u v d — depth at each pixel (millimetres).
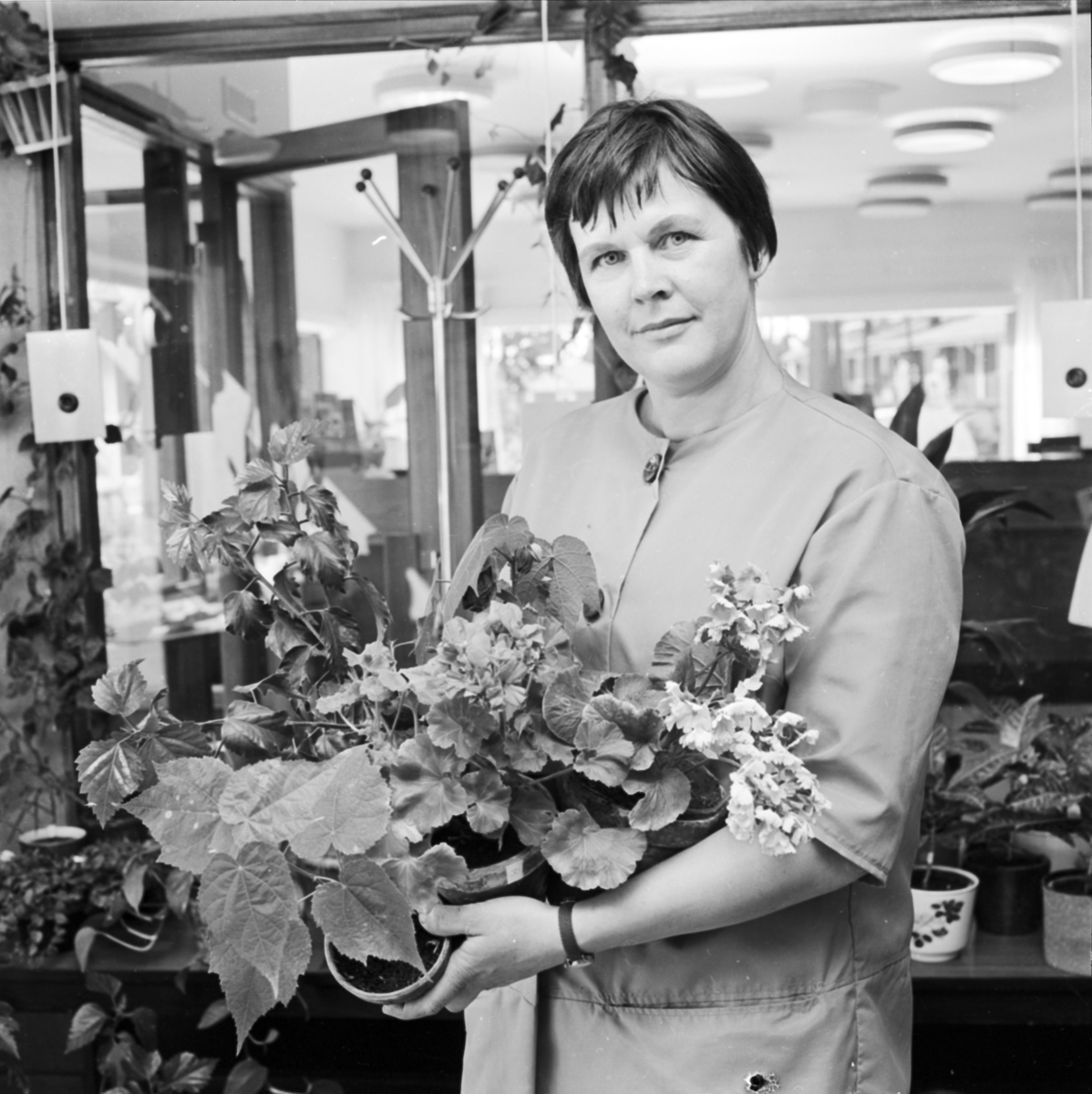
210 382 2580
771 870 1088
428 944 1156
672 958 1210
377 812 1022
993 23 2283
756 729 1020
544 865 1145
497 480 2504
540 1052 1289
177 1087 2275
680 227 1169
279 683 1280
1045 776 2258
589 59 2340
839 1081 1186
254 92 2502
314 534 1280
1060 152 2305
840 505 1164
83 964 2305
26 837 2531
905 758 1117
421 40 2398
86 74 2521
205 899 1018
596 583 1225
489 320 2479
